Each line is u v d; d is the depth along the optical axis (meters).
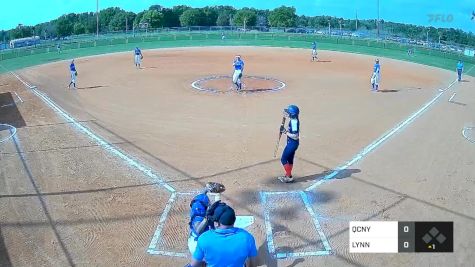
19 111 21.25
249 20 76.94
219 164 14.01
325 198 11.61
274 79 30.33
